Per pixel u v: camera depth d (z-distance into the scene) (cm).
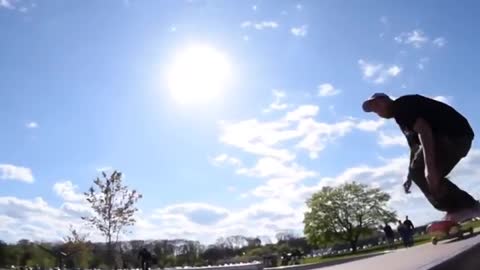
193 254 6119
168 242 5972
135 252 5009
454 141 338
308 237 7694
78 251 4969
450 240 341
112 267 4466
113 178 4494
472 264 241
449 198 329
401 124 361
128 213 4506
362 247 7731
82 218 4388
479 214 321
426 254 270
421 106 346
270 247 7350
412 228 2964
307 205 7775
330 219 7475
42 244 5128
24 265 5088
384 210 7488
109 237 4416
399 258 293
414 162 367
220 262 5741
